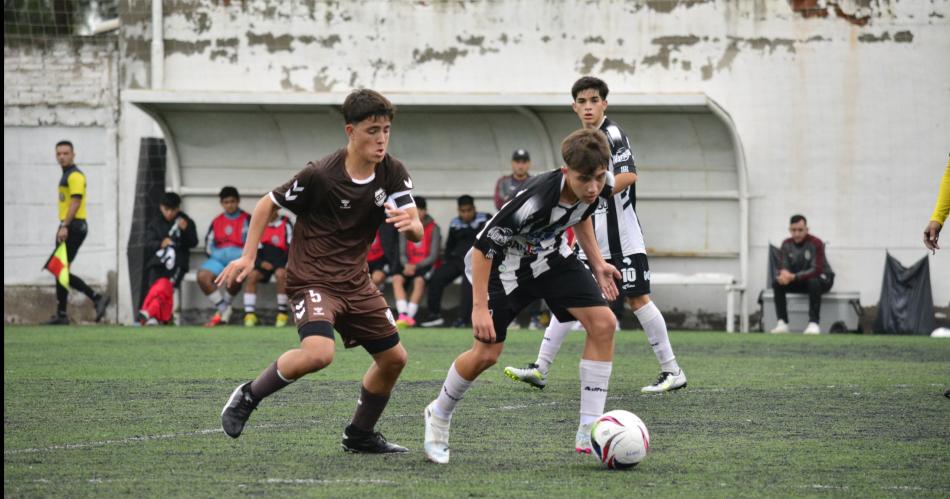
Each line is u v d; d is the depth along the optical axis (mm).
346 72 41125
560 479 11359
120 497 10375
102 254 41906
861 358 25875
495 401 17641
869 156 38281
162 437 13984
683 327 39156
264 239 38844
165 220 39344
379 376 12641
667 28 39312
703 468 12016
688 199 38719
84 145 42031
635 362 24641
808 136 38562
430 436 12320
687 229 38844
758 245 38781
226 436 14078
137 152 41812
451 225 37875
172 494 10500
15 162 42062
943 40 37781
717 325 38906
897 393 18844
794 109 38625
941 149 37906
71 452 12859
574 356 26031
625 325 39312
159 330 35500
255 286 39000
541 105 37438
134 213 41219
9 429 14664
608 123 19266
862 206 38312
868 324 38219
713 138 37875
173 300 39594
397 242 38125
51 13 42562
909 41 37969
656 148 38531
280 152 40781
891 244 38156
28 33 42281
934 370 22922
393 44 40875
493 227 12375
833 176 38469
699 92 38969
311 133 40250
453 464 12234
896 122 38094
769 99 38750
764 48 38750
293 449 13156
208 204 41250
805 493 10703
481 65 40469
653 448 13312
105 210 41969
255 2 41438
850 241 38344
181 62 41812
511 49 40250
